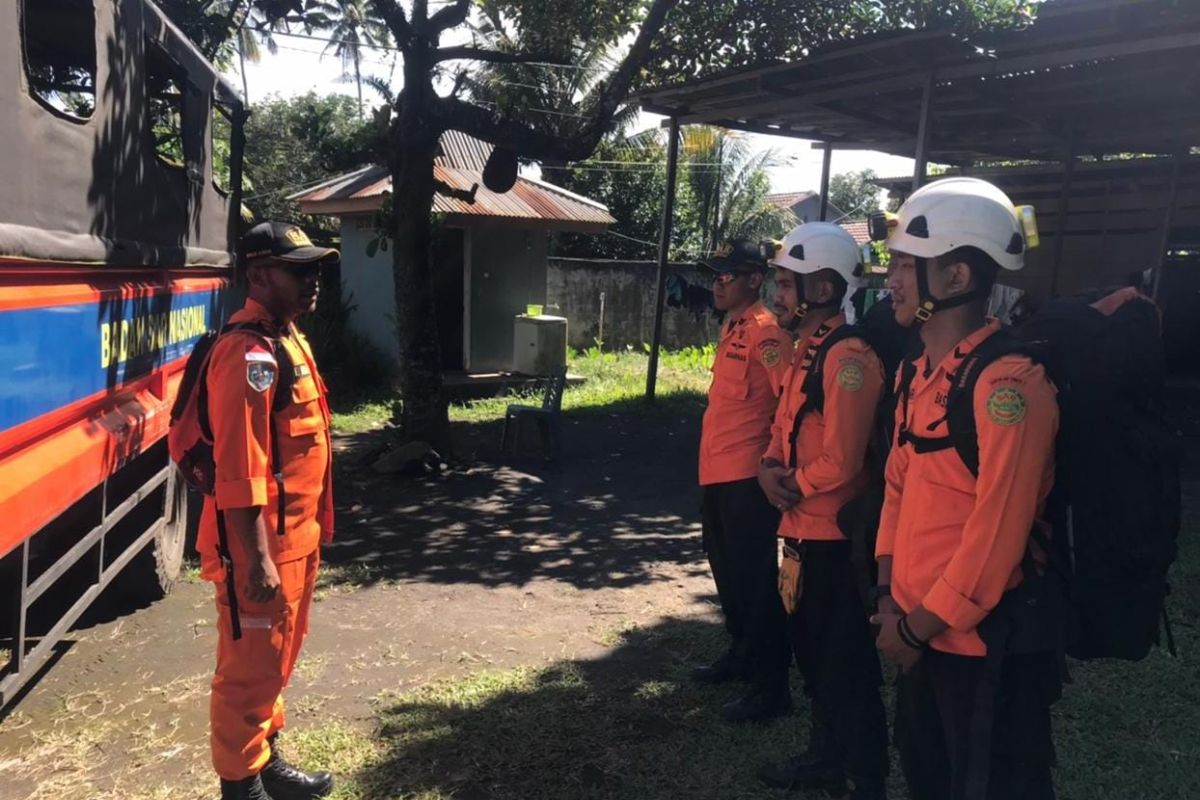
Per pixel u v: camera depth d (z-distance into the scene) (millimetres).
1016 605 1957
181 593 5031
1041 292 14391
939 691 2074
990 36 6805
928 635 1984
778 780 3113
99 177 3340
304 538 2762
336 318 12641
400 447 8086
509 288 13352
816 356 2871
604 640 4453
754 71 8148
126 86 3693
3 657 3938
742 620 3830
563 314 16406
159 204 4289
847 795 3057
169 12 9570
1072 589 2002
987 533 1886
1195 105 9188
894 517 2248
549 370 12805
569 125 9828
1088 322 2012
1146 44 6488
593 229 13758
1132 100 8922
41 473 2771
